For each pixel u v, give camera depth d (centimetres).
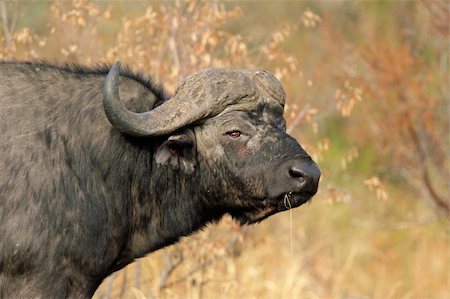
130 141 2375
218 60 3222
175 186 2447
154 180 2425
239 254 3497
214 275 3425
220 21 3362
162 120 2300
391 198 5212
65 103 2336
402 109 4884
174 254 3269
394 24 5647
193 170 2386
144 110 2409
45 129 2284
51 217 2241
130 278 3362
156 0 3550
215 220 2533
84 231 2288
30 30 3247
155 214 2466
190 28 3262
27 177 2233
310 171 2295
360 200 5147
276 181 2323
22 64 2364
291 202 2345
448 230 4959
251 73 2408
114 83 2234
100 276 2378
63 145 2294
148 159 2405
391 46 5178
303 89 4806
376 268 4816
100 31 3800
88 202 2298
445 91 5134
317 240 4888
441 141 5025
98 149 2339
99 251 2331
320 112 4875
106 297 3081
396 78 4922
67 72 2391
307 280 4119
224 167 2375
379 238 5050
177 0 3278
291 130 3309
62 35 3397
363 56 5112
